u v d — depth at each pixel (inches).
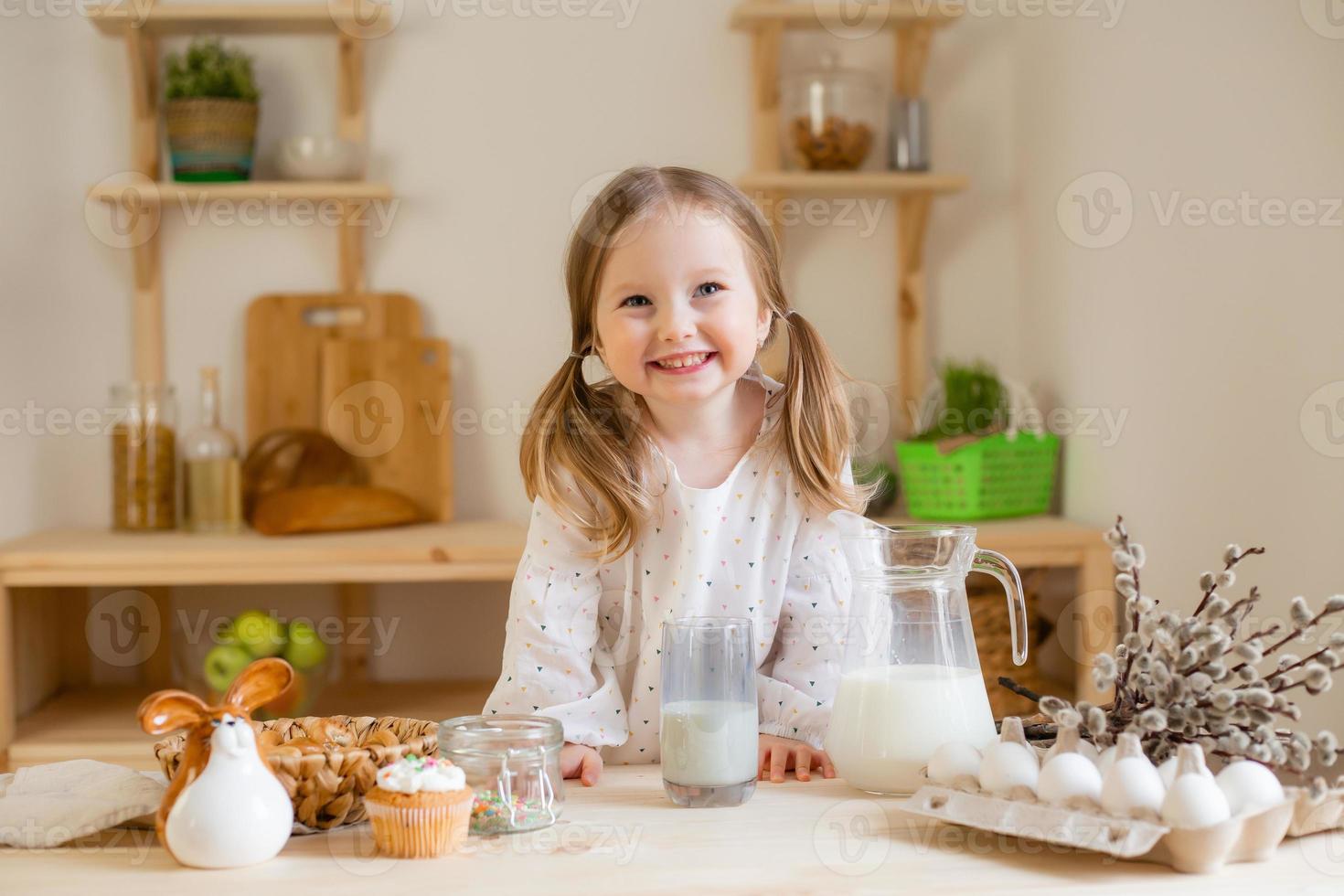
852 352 97.3
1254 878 27.0
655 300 39.7
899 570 34.7
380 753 30.1
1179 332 72.3
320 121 94.9
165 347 94.0
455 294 95.6
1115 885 26.5
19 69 90.6
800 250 96.8
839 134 89.9
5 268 89.7
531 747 30.7
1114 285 80.5
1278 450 63.0
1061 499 90.4
